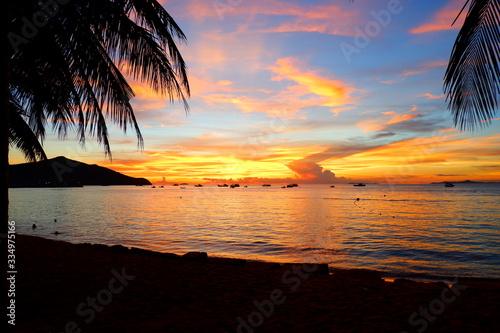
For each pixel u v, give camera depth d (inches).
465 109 143.0
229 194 4948.3
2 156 102.6
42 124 305.3
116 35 200.2
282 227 1037.8
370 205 2223.2
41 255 295.9
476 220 1241.4
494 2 128.8
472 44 136.9
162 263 295.7
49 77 219.8
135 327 145.3
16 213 1523.1
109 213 1584.6
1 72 103.6
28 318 150.7
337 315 166.9
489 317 161.2
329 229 1002.1
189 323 152.6
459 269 494.6
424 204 2273.6
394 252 639.8
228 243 727.7
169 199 3294.8
